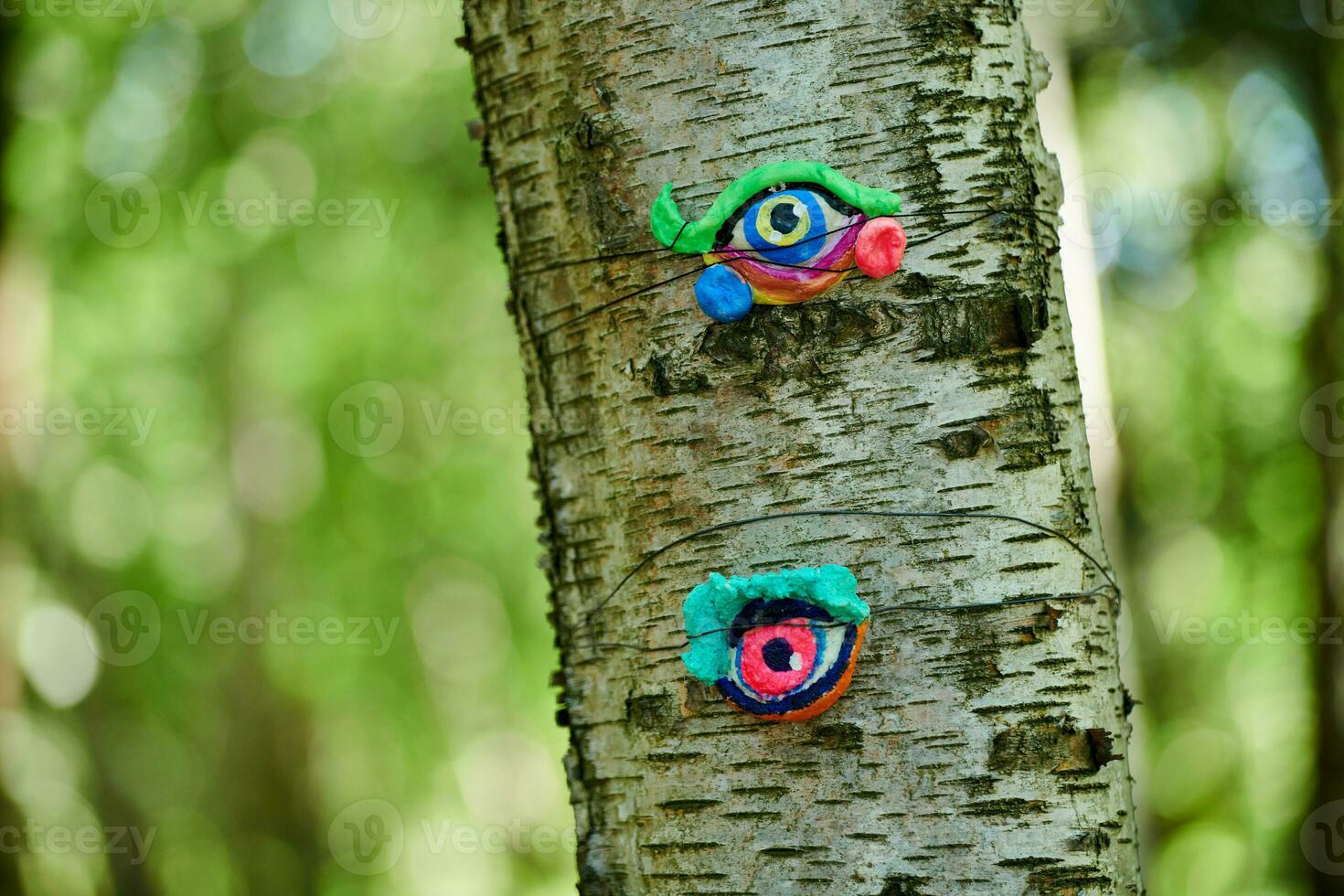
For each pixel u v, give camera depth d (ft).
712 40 4.95
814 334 4.82
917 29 4.94
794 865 4.75
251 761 29.19
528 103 5.36
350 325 24.62
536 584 26.50
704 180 4.92
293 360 25.73
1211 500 21.56
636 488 5.05
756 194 4.83
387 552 26.43
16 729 18.49
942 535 4.75
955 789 4.68
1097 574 5.09
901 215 4.85
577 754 5.37
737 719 4.86
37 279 20.22
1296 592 20.68
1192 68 19.74
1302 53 18.93
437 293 24.91
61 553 25.04
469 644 31.01
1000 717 4.71
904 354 4.80
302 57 22.56
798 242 4.75
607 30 5.09
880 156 4.88
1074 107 19.21
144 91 21.72
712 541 4.88
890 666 4.73
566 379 5.32
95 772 24.66
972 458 4.79
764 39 4.92
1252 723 23.75
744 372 4.86
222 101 22.24
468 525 26.27
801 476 4.80
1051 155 5.49
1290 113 19.61
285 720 29.43
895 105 4.90
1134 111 20.22
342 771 31.55
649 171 4.99
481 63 5.57
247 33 22.04
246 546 28.09
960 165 4.92
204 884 29.63
